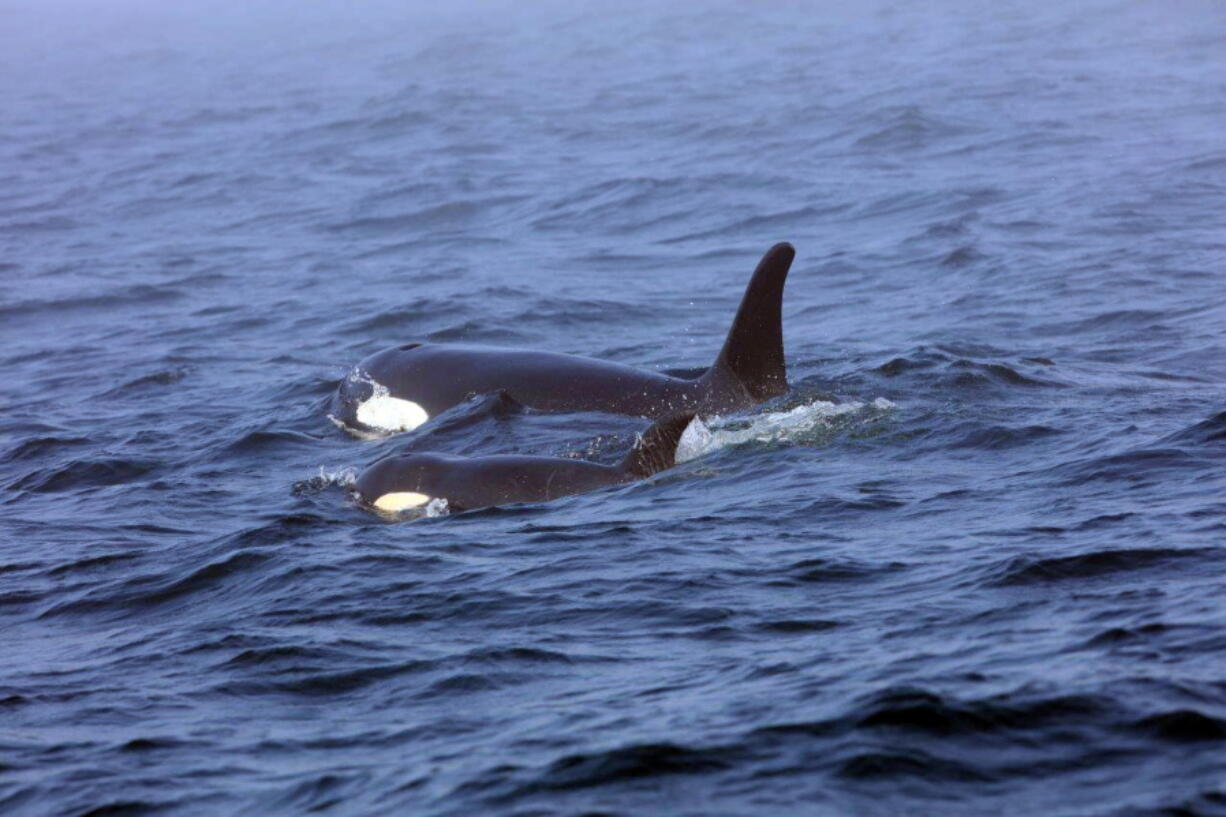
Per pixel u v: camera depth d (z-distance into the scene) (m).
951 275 90.19
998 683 28.38
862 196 117.56
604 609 36.53
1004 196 111.75
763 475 48.66
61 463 58.84
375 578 40.47
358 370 64.06
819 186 123.44
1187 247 91.31
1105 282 84.25
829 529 42.09
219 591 41.38
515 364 60.97
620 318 85.06
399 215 127.19
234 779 28.14
